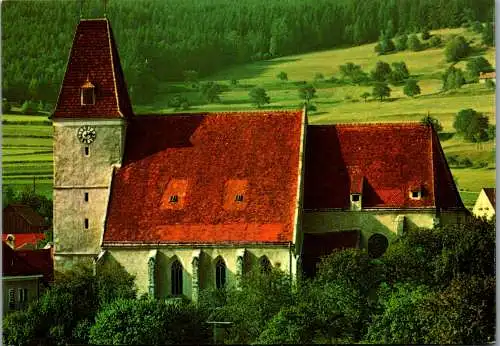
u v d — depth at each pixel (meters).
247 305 193.12
